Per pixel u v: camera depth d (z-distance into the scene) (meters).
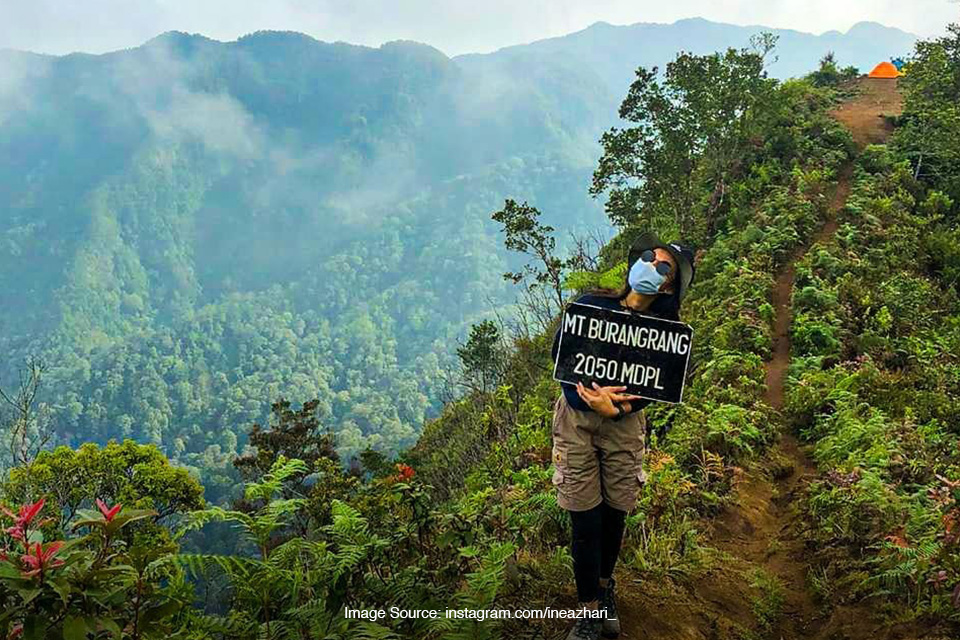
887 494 6.43
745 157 37.94
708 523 6.79
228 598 4.19
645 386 3.84
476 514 5.20
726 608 4.98
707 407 11.20
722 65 33.19
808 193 33.12
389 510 5.04
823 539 6.21
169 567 3.48
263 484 4.39
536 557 5.00
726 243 29.06
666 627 4.45
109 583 2.75
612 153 33.38
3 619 2.49
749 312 19.97
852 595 5.04
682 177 32.84
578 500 3.90
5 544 2.99
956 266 27.34
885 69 59.16
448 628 3.68
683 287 3.95
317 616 3.88
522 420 18.34
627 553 5.36
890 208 31.27
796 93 51.09
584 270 30.98
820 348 17.33
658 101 32.56
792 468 9.79
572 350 3.93
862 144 41.59
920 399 13.19
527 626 4.09
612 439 3.93
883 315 19.50
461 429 25.70
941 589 4.57
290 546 4.21
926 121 41.06
